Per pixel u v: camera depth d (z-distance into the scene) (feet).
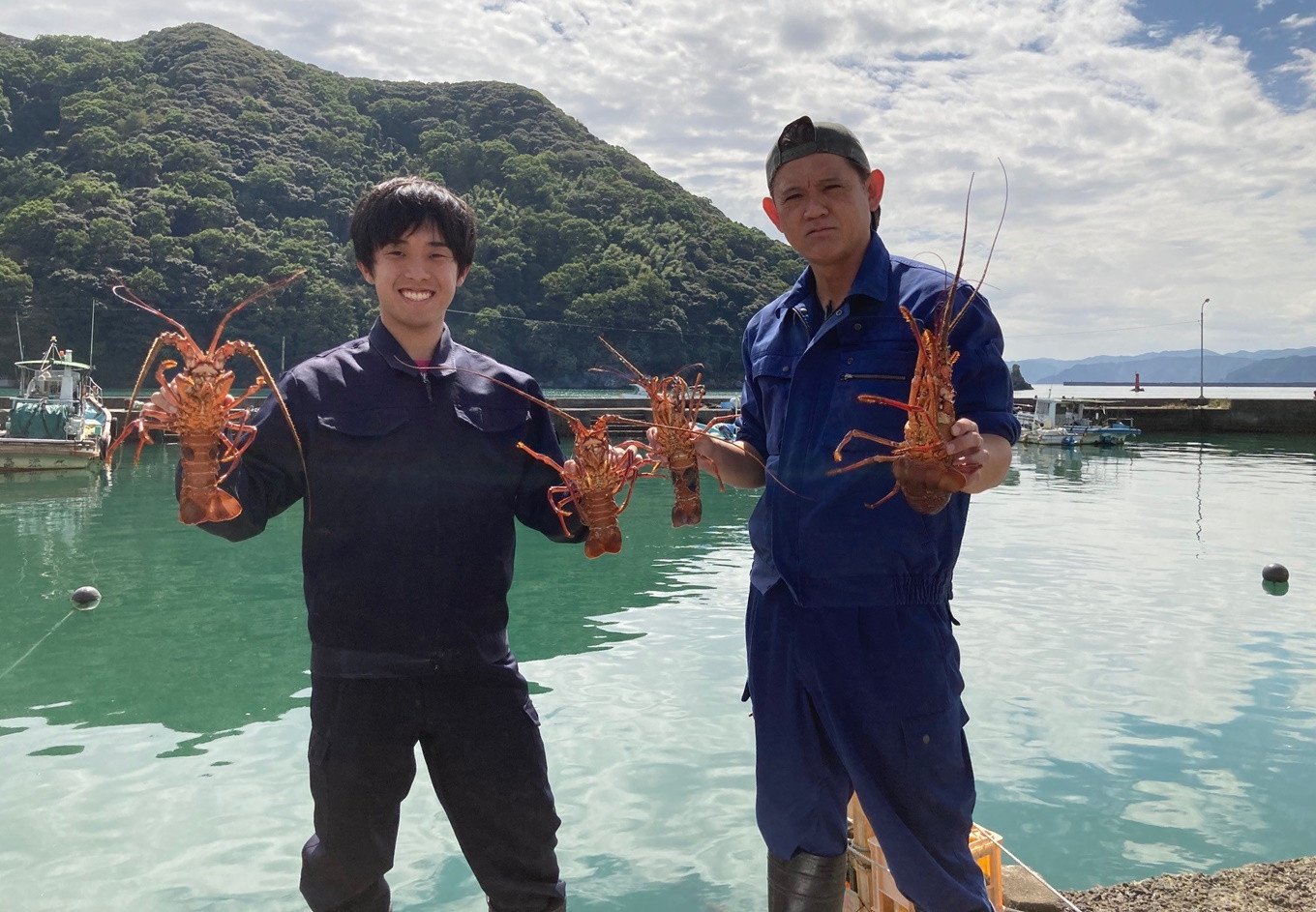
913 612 8.50
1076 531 48.29
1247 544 44.21
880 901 9.96
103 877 12.94
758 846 13.84
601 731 18.85
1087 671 23.73
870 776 8.39
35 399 76.84
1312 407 121.39
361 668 8.50
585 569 37.91
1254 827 14.97
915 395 7.98
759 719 9.24
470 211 9.31
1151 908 11.00
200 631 28.32
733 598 32.37
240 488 8.49
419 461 8.66
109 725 19.65
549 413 10.43
